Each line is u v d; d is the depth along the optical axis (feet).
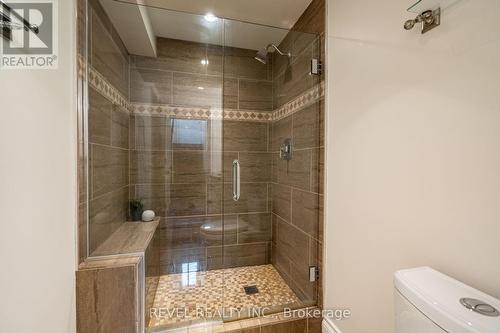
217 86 6.95
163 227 6.55
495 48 2.07
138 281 3.91
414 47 2.89
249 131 7.25
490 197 2.12
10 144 2.32
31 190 2.66
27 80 2.63
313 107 5.28
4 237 2.20
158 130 6.50
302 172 5.72
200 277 6.52
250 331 4.48
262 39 6.49
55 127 3.17
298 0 5.36
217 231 7.00
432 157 2.67
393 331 3.20
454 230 2.44
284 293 5.75
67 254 3.44
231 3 5.47
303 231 5.64
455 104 2.42
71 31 3.59
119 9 4.76
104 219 4.66
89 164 4.06
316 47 5.17
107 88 4.82
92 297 3.66
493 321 1.70
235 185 7.18
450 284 2.25
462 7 2.34
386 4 3.32
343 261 4.31
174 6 5.55
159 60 6.44
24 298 2.49
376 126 3.53
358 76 3.91
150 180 6.42
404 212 3.04
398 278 2.41
